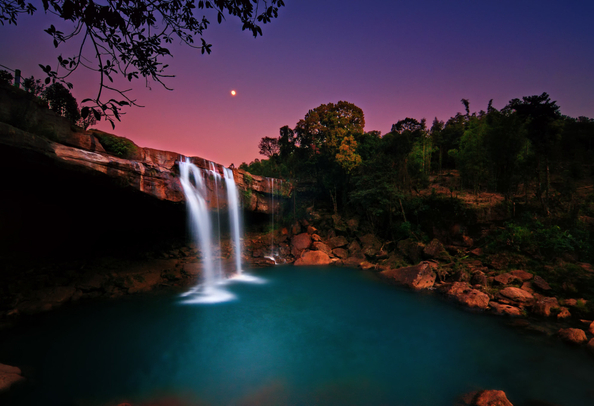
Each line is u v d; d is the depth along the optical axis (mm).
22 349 9609
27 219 15477
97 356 9328
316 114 33500
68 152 12820
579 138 36438
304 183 31828
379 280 18719
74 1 2910
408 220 24547
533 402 7020
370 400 7199
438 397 7316
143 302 14500
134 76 3459
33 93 12055
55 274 15195
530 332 10961
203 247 20938
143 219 19547
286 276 19781
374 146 29406
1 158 11336
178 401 7129
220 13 3648
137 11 3336
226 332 11375
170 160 18641
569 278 14531
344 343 10469
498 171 24719
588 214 20422
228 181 22734
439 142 38219
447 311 13414
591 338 9898
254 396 7371
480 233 21312
